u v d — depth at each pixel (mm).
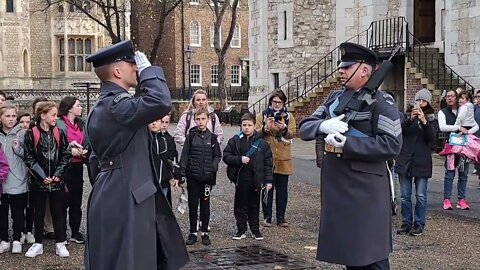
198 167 8141
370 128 4723
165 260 4461
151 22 47062
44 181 7535
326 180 4836
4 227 7984
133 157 4320
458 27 18391
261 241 8461
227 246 8180
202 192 8273
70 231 9102
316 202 11406
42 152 7574
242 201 8500
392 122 4676
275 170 9195
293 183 13688
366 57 4816
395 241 8414
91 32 42656
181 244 4516
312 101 23281
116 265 4188
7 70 41344
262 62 27109
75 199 8336
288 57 25812
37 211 7676
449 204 10477
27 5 41750
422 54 19922
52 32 42469
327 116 4977
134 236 4199
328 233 4777
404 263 7355
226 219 9953
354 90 4891
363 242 4648
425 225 9336
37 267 7188
